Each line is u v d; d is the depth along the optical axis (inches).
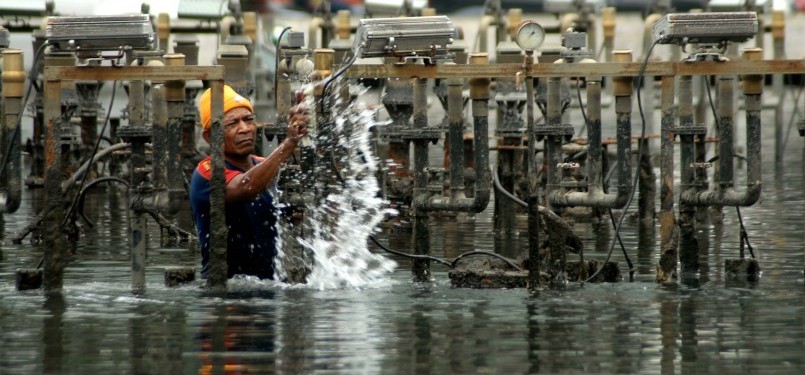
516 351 899.4
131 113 1202.6
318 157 1214.9
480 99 1190.9
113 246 1471.5
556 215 1171.3
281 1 3051.2
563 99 1742.1
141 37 1111.6
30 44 2527.1
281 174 1225.4
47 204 1140.5
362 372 843.4
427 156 1212.5
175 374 844.0
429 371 845.2
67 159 1771.7
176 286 1167.6
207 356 888.9
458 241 1512.1
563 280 1173.1
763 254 1364.4
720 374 837.8
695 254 1235.9
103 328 981.8
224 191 1131.9
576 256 1364.4
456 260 1205.7
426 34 1166.3
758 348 904.9
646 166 1707.7
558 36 2637.8
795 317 1008.9
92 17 1114.7
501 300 1090.1
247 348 911.0
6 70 1176.2
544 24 2363.4
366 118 1274.6
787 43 3457.2
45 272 1147.3
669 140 1171.9
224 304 1075.3
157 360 880.3
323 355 888.9
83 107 2055.9
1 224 1694.1
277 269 1200.8
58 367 865.5
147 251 1448.1
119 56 1118.4
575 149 1824.6
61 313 1039.0
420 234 1212.5
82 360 882.1
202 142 2439.7
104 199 2042.3
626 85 1176.8
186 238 1536.7
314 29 2416.3
